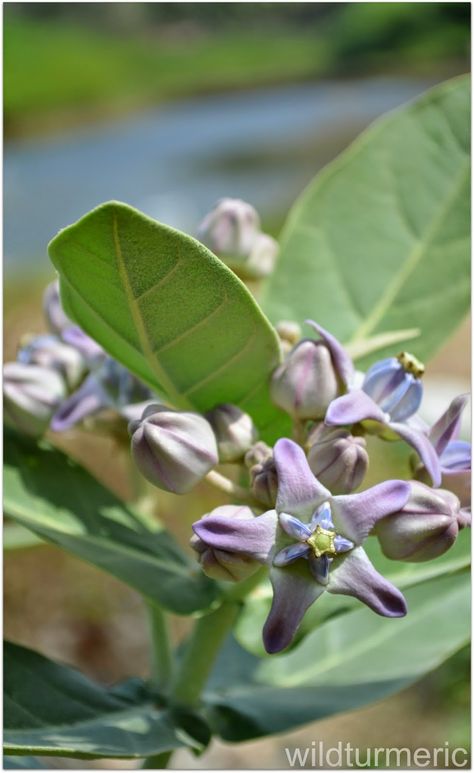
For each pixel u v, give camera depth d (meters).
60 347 0.36
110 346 0.31
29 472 0.35
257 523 0.28
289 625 0.28
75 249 0.28
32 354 0.36
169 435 0.30
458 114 0.38
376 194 0.38
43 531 0.33
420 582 0.32
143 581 0.33
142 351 0.31
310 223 0.38
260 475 0.30
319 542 0.28
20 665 0.33
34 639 0.77
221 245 0.36
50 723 0.32
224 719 0.36
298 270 0.37
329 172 0.38
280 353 0.31
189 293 0.29
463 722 0.69
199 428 0.30
